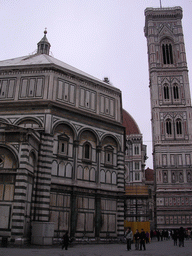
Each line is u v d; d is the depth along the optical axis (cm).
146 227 4506
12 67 3950
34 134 3200
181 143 8581
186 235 5878
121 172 4166
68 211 3484
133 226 4550
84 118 3947
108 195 3922
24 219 2939
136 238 2859
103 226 3750
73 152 3728
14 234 2744
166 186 8244
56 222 3341
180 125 8831
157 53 9662
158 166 8450
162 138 8700
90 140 3972
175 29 9944
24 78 3900
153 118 9125
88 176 3800
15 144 3000
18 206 2809
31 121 3609
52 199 3375
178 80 9275
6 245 2602
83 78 4172
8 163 2970
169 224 7875
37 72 3900
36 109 3638
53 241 3200
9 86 3894
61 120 3684
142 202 8150
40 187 3275
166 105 9025
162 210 8025
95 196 3797
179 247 3266
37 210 3203
